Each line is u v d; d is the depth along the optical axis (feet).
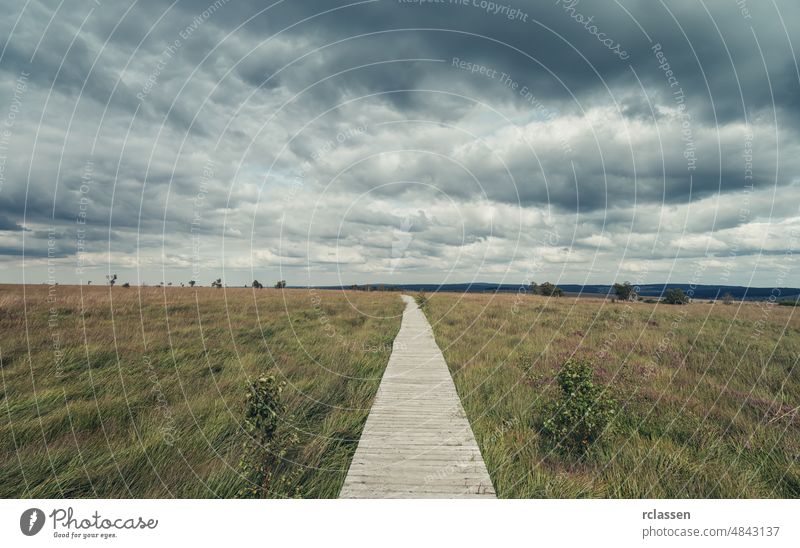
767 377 27.32
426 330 48.83
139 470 18.03
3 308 39.45
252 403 17.98
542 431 20.95
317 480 17.34
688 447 19.83
